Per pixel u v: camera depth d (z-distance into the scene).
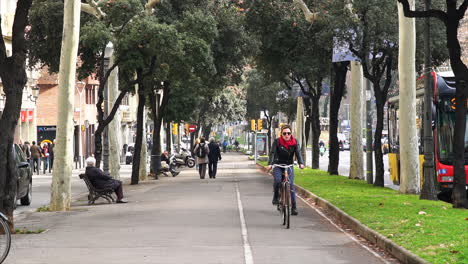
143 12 35.88
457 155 22.98
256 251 15.44
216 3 48.72
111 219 22.64
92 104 98.12
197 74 40.34
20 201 30.00
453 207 23.03
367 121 38.56
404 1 22.61
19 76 19.42
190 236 17.98
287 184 20.33
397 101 35.75
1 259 13.62
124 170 71.00
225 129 173.38
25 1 19.42
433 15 22.70
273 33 45.53
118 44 34.53
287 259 14.37
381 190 32.31
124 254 15.10
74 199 32.34
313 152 56.44
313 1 42.19
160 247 16.06
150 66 37.84
